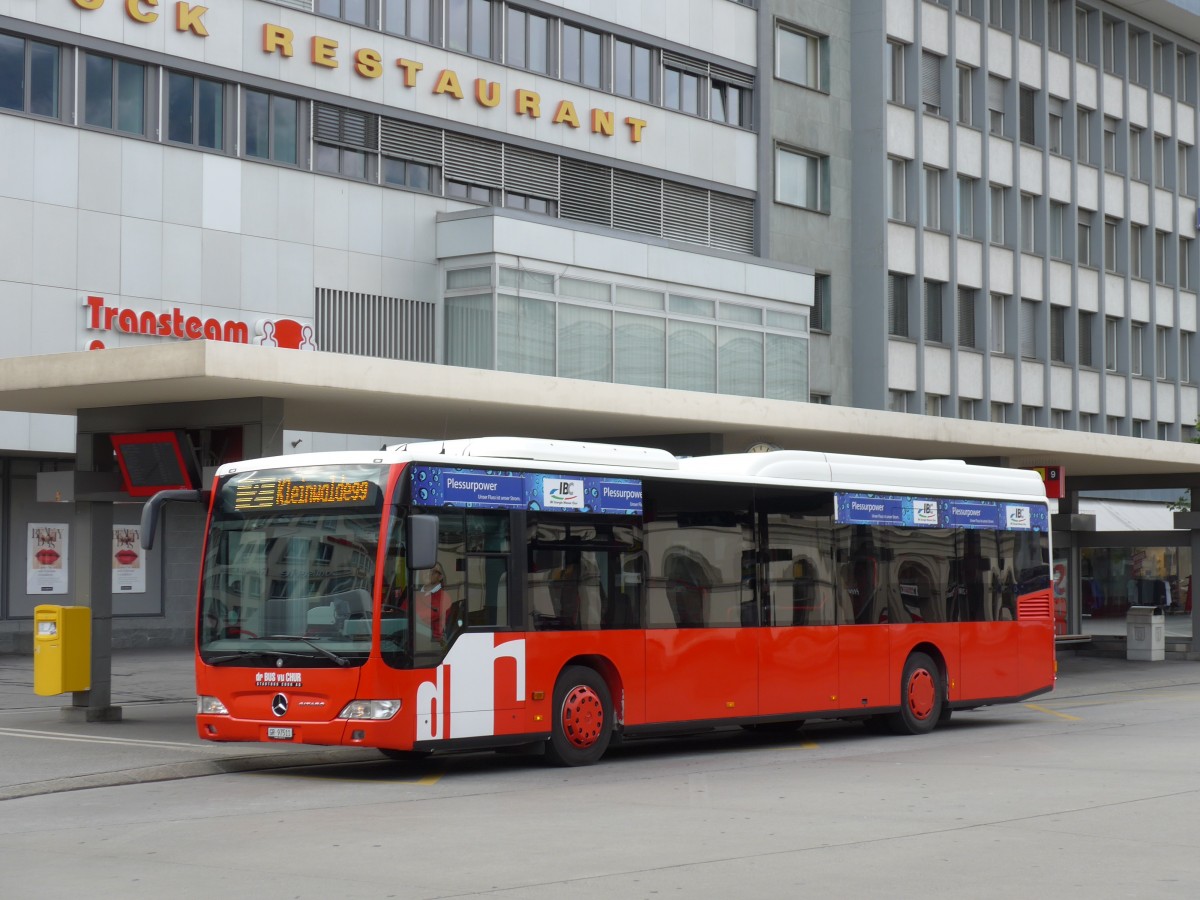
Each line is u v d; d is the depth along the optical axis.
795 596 17.84
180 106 31.88
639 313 38.03
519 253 35.22
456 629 14.55
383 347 34.78
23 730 18.75
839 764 15.70
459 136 36.56
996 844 10.26
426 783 14.27
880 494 19.11
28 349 29.42
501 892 8.70
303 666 14.31
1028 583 21.16
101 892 8.87
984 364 51.12
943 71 50.12
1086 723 20.53
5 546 31.06
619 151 40.16
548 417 21.44
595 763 15.87
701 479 17.05
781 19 45.34
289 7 33.38
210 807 12.64
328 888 8.88
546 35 38.72
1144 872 9.20
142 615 33.75
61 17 29.95
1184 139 61.25
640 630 16.16
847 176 47.38
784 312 42.22
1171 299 60.34
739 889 8.74
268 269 32.91
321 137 33.94
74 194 30.14
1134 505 57.38
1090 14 57.16
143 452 19.14
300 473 14.88
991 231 52.06
